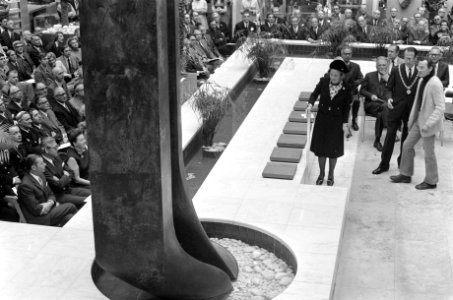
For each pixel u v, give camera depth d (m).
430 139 8.73
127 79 4.96
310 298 5.60
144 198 5.22
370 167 9.77
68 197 8.25
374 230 7.93
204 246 6.03
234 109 12.12
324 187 7.95
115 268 5.45
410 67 9.05
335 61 8.16
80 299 5.60
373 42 15.66
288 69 13.77
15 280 5.87
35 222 7.58
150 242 5.32
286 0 19.58
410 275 7.00
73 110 10.55
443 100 8.51
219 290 5.80
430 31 16.41
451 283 6.85
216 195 7.70
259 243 6.95
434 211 8.41
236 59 14.55
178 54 5.50
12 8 15.52
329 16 16.95
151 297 5.75
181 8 12.66
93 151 5.19
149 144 5.09
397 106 9.16
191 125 10.41
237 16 18.66
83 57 4.98
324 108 8.40
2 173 8.18
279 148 9.20
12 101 10.23
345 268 7.12
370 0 19.36
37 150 8.23
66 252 6.35
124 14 4.83
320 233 6.79
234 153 9.17
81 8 4.88
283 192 7.80
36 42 13.17
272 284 6.20
